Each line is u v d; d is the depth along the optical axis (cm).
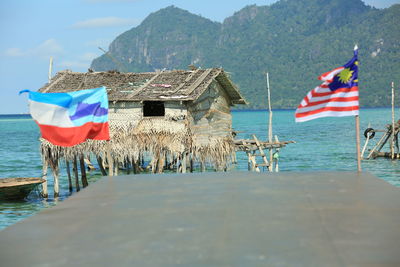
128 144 2916
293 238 713
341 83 1327
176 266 619
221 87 3419
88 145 2888
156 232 758
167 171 3794
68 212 897
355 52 1318
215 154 3078
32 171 4341
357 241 696
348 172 1263
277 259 633
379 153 4769
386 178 3594
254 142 3397
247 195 993
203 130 3138
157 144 2917
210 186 1097
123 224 808
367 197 955
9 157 5512
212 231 754
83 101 1589
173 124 2964
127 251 679
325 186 1070
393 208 870
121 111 3008
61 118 1562
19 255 680
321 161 4700
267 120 15125
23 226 816
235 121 14588
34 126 14862
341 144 6341
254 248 675
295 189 1044
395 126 4609
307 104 1346
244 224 787
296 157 5062
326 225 773
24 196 2819
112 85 3178
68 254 677
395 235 719
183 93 2970
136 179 1212
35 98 1545
